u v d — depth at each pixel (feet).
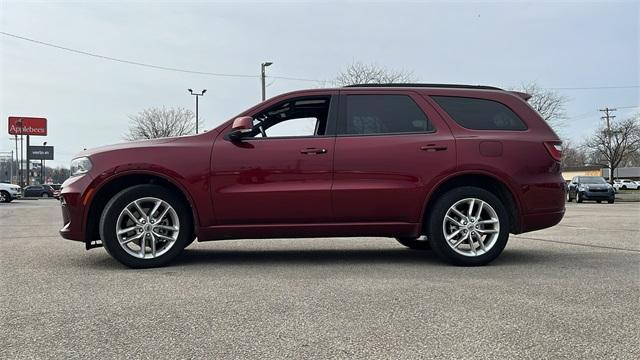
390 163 17.93
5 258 20.03
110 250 17.35
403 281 15.62
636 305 12.94
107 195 18.35
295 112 19.02
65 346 10.16
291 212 17.75
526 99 19.53
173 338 10.60
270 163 17.72
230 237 18.07
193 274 16.71
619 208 65.26
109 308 12.71
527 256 20.49
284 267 18.02
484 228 18.33
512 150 18.35
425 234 18.48
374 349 9.98
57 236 28.76
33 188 182.19
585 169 287.48
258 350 9.94
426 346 10.12
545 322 11.57
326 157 17.81
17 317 12.00
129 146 17.90
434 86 19.06
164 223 18.12
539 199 18.43
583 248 22.89
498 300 13.38
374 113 18.52
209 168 17.62
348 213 17.89
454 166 18.03
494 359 9.49
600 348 10.02
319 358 9.54
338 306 12.83
